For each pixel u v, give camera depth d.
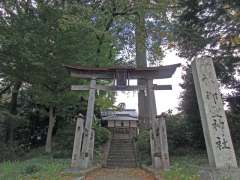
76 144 13.16
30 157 17.97
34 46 16.08
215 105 7.83
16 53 16.17
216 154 7.39
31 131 24.03
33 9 17.22
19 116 20.34
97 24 18.19
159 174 11.23
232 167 7.23
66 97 18.48
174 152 16.72
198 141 16.97
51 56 16.27
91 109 14.20
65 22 15.45
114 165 17.59
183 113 18.34
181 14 15.49
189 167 11.52
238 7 12.41
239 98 15.29
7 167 11.59
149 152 18.17
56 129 23.77
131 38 20.75
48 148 18.92
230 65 14.11
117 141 24.09
